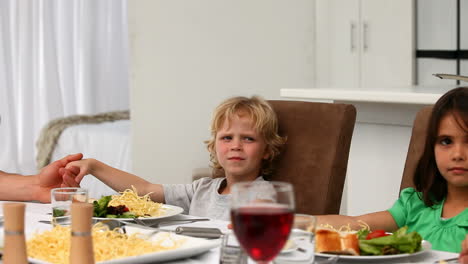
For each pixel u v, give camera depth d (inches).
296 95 103.0
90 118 184.7
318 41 171.9
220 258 41.3
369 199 97.1
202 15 153.9
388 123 93.6
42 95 186.2
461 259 42.6
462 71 170.6
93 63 197.3
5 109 177.3
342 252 44.4
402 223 64.2
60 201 47.9
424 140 67.7
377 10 171.6
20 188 69.5
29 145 183.5
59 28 191.9
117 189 73.9
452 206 62.9
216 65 156.9
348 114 72.3
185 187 78.4
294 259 38.4
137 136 149.1
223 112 74.8
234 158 74.2
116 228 48.1
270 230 33.3
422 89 100.4
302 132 74.1
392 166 94.0
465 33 169.2
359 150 97.3
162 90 151.0
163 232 48.4
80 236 36.4
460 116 57.3
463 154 57.8
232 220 34.3
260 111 73.6
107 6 197.8
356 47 173.3
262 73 163.3
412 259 45.4
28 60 182.5
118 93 201.8
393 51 171.8
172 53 151.3
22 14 181.6
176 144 153.7
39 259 42.6
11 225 36.4
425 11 170.7
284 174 74.2
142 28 147.5
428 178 62.9
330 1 171.2
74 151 168.1
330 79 173.2
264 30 162.7
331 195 71.6
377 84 173.9
